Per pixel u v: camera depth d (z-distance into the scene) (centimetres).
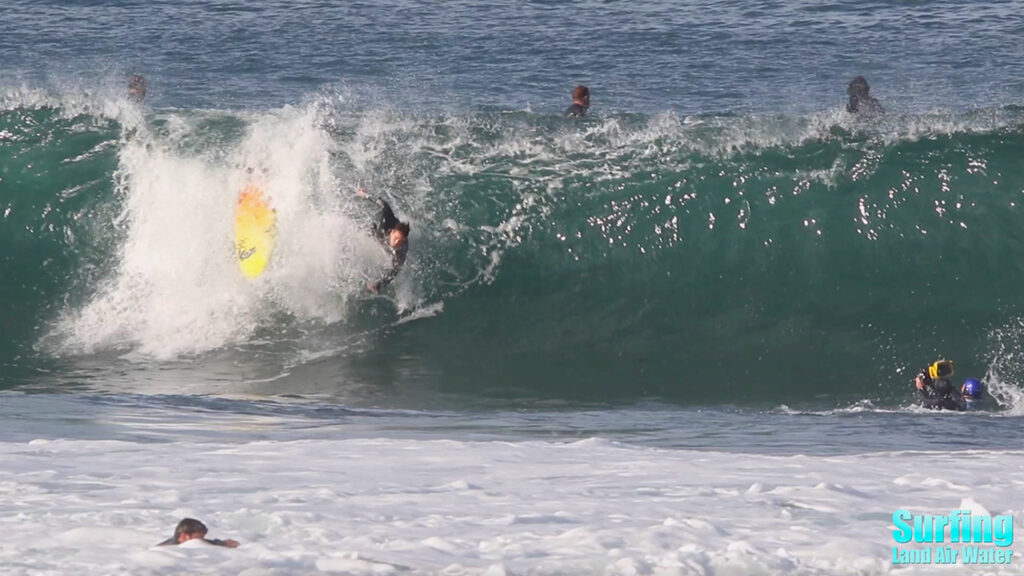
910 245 5325
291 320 5103
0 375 4725
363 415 4197
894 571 1886
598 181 5478
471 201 5400
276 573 1786
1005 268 5275
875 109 5997
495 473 2717
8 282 5244
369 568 1812
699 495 2434
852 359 4978
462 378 4841
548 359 5000
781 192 5438
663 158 5559
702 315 5209
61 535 1991
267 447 3123
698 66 8462
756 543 2014
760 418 4269
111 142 5556
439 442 3275
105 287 5231
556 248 5350
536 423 4078
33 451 2970
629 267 5331
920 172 5462
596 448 3188
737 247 5356
